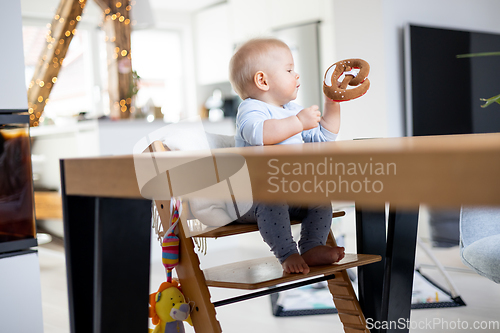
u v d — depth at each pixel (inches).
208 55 274.5
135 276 25.3
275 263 47.2
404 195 11.1
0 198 50.6
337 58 134.3
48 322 77.1
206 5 268.7
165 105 280.5
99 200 24.0
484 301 79.4
